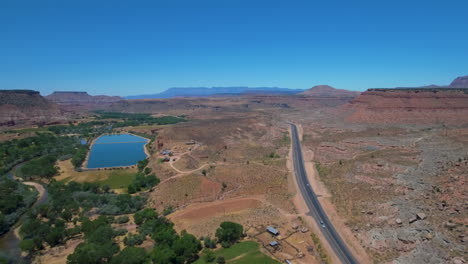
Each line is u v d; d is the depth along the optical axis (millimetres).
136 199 116625
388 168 124500
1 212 104562
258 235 84688
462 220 76250
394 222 84312
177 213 103000
